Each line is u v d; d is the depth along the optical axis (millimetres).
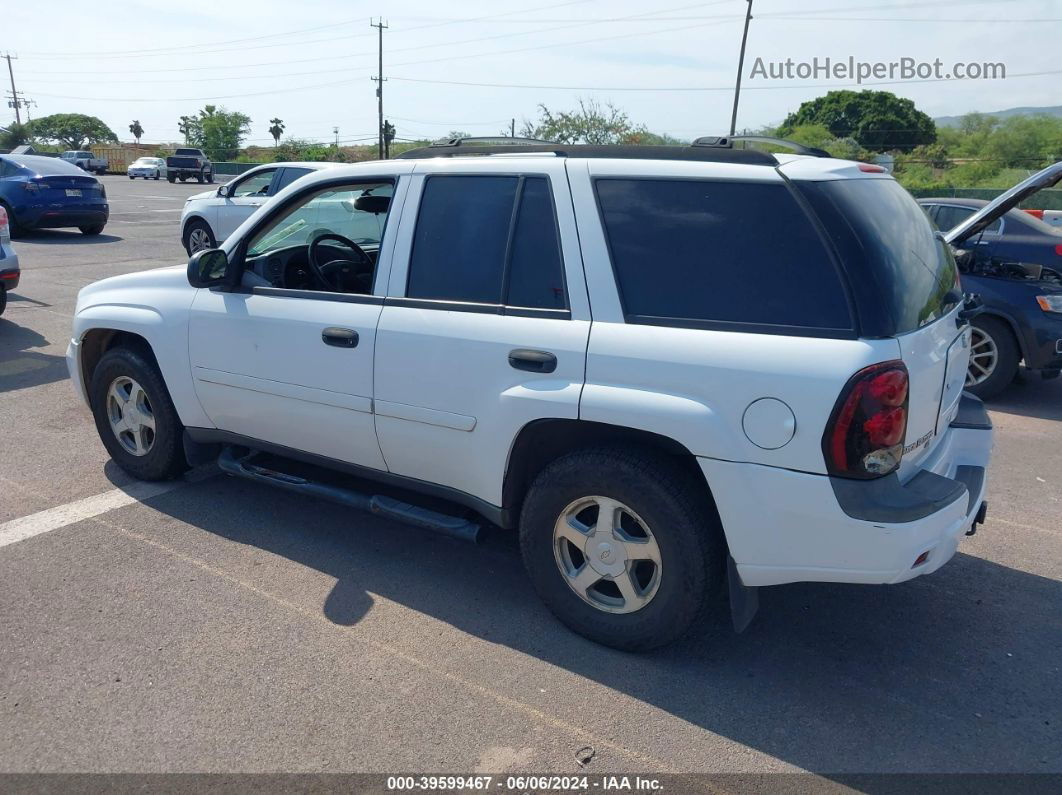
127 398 4891
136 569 3998
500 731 2955
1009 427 6598
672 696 3172
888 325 2871
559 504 3400
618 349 3137
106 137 113000
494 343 3408
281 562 4113
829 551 2928
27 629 3475
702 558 3145
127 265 13516
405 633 3541
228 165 57562
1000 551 4430
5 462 5277
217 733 2904
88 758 2775
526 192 3473
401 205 3795
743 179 3094
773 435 2893
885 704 3156
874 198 3229
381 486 4344
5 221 8508
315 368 3953
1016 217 7566
